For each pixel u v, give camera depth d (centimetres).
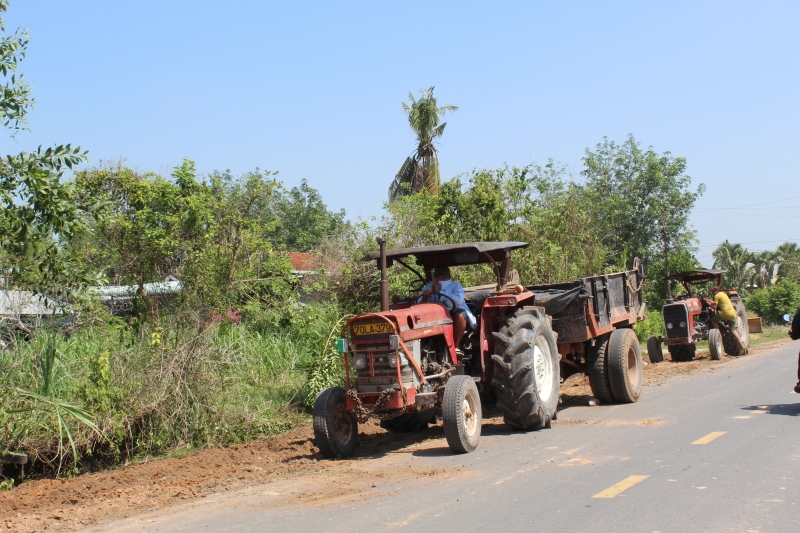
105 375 897
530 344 844
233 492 653
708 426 837
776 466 628
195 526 542
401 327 766
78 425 850
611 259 3047
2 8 827
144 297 1367
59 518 593
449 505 558
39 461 848
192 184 1405
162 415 920
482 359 876
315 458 798
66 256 853
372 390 780
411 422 937
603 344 1085
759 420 860
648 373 1490
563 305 1015
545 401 886
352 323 788
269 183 1425
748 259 4934
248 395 1048
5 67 816
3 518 614
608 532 472
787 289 3597
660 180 3569
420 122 2998
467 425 779
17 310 1011
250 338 1294
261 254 1526
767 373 1380
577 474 636
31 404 828
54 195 786
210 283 1376
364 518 536
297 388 1138
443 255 937
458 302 878
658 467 645
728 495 545
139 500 643
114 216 1202
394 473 685
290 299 1453
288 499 610
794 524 471
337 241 1527
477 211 1833
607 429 856
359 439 912
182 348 973
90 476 795
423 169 3012
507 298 889
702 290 2916
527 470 663
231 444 931
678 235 3609
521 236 1816
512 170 1992
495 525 500
